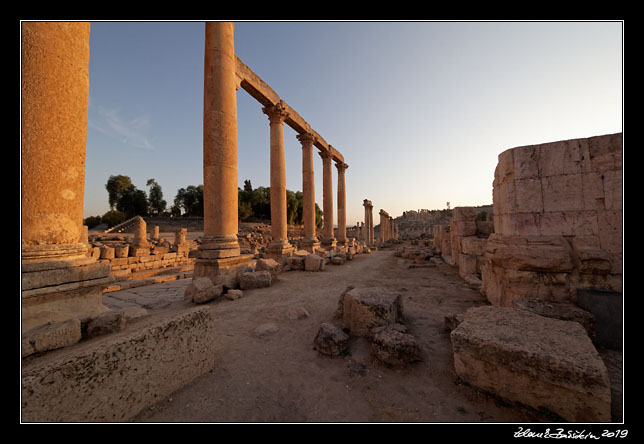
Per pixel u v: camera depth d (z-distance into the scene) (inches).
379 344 127.0
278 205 505.0
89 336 110.4
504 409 90.7
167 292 302.5
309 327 172.1
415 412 91.0
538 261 168.7
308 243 602.5
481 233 407.5
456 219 418.3
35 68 116.6
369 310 149.7
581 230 165.0
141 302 254.4
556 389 84.7
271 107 496.1
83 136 137.0
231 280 282.2
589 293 148.2
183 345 106.2
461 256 347.9
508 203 188.7
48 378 68.9
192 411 90.8
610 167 159.3
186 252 575.2
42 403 67.8
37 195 116.3
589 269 158.2
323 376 114.8
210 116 305.7
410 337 127.6
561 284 165.0
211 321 121.1
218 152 303.7
